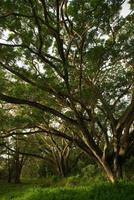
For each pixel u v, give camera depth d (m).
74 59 19.27
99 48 18.25
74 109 20.06
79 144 22.44
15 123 23.78
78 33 17.95
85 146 22.33
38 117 23.53
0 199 26.03
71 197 18.06
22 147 46.44
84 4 16.70
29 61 20.33
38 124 24.14
